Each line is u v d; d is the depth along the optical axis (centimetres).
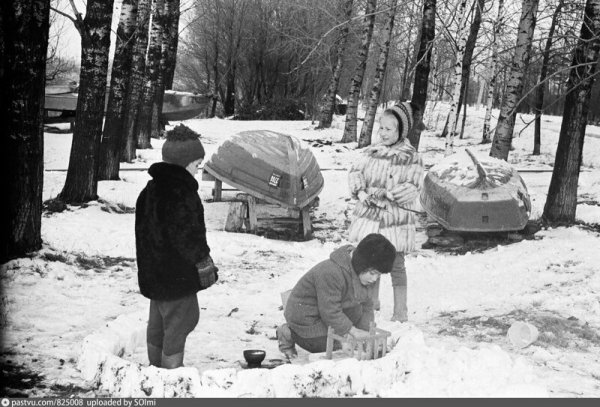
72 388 476
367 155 732
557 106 5716
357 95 3044
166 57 2722
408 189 709
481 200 1298
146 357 552
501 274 1056
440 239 1347
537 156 2828
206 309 771
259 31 4669
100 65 1356
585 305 817
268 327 701
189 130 479
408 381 477
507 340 660
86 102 1352
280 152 1454
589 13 1362
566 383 512
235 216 1444
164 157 475
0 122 878
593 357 615
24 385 481
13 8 858
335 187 1952
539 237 1328
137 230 477
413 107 735
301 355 570
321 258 1183
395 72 4891
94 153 1373
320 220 1648
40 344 579
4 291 755
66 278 845
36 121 898
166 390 451
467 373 490
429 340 661
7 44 869
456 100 1944
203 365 543
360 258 522
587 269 1024
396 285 726
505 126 1833
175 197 459
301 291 537
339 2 3431
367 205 721
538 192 1769
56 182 1564
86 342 517
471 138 3619
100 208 1350
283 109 4525
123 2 1655
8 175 888
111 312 713
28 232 909
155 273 468
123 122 1691
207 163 1455
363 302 546
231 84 4859
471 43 2548
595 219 1450
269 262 1115
